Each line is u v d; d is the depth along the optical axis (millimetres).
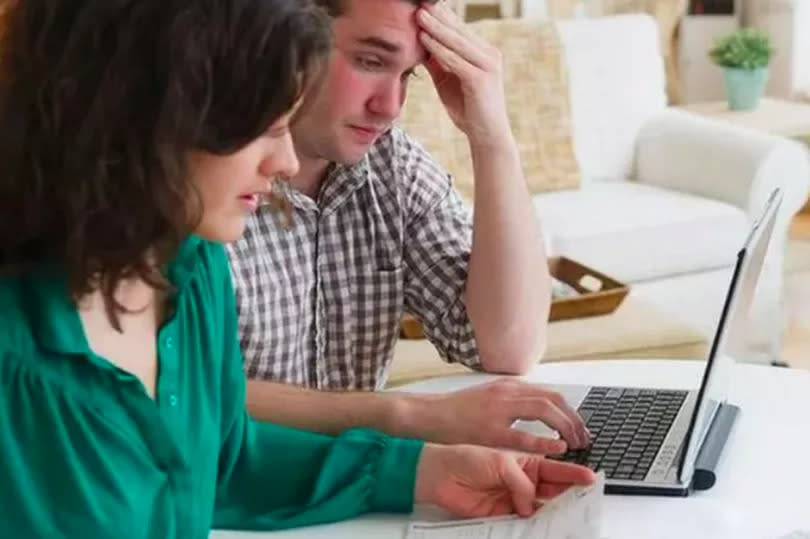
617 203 4203
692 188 4328
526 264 2012
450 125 4125
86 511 1214
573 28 4547
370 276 2023
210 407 1404
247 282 1905
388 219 2018
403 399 1798
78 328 1216
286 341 1963
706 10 5555
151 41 1064
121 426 1248
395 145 2029
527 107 4340
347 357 2047
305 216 1954
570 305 3254
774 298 4086
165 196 1094
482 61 1928
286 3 1094
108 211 1097
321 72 1148
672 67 5250
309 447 1631
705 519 1524
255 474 1616
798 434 1767
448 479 1578
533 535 1469
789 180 4156
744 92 5039
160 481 1295
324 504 1585
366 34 1740
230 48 1074
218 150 1113
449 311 2064
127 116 1077
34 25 1092
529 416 1735
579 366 2076
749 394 1912
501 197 1993
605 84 4523
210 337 1405
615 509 1555
